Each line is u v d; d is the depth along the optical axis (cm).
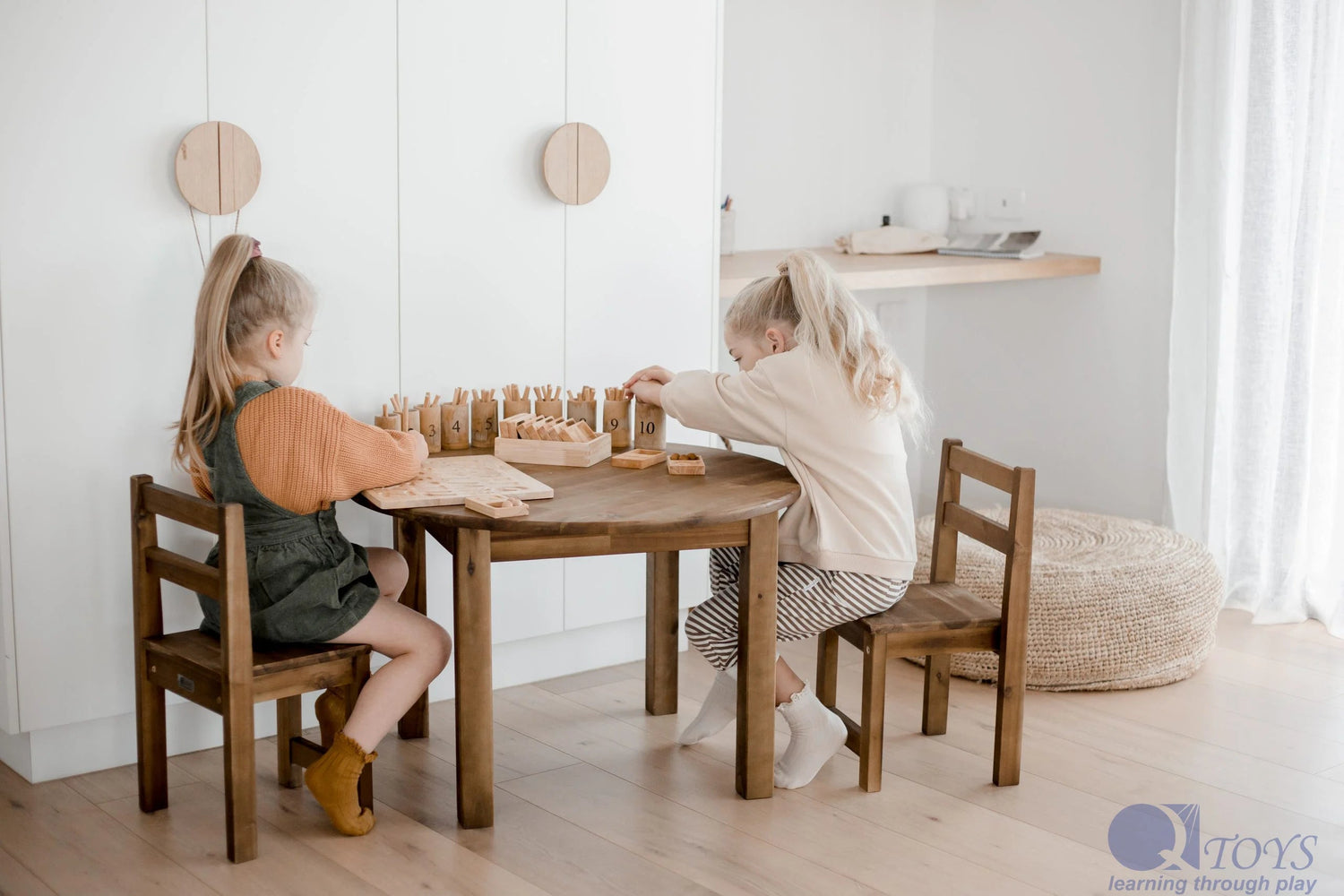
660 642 259
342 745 201
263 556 199
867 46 386
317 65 234
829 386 221
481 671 204
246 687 191
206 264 227
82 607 224
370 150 242
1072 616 273
